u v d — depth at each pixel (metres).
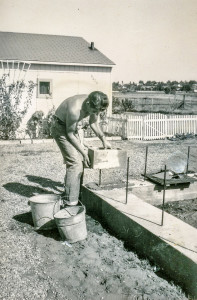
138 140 15.77
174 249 3.84
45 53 17.00
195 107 30.64
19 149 12.57
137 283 3.83
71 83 16.72
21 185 7.60
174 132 16.88
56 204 5.18
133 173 8.77
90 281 3.87
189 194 6.73
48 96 16.27
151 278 3.95
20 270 4.06
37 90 16.00
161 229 4.34
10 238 4.91
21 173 8.76
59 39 20.20
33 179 8.16
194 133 17.44
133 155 11.53
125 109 29.58
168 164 7.17
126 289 3.72
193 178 6.49
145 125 16.09
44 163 10.05
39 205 5.06
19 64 15.62
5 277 3.90
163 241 4.02
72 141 5.44
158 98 39.88
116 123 16.41
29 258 4.36
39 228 5.18
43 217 5.12
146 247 4.40
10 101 14.89
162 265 4.09
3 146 13.29
